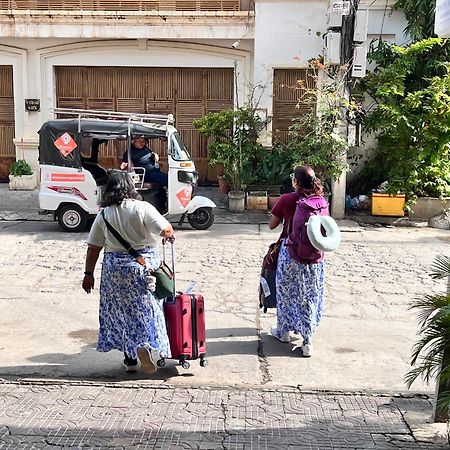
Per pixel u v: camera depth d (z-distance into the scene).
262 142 13.89
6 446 4.28
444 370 4.28
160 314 5.30
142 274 5.15
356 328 6.86
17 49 15.00
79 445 4.31
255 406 4.99
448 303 4.36
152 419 4.72
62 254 9.64
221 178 13.92
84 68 15.20
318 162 12.21
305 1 13.68
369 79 12.90
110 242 5.15
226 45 14.66
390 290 8.20
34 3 14.66
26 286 8.05
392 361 5.99
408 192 12.41
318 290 6.05
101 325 5.30
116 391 5.21
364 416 4.86
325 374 5.67
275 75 14.26
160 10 14.50
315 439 4.46
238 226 11.93
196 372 5.64
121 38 14.45
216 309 7.38
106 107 15.31
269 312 7.32
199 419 4.74
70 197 11.05
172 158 11.09
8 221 12.22
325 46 12.92
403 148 12.52
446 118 12.20
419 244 10.77
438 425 4.71
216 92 15.10
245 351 6.16
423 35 13.16
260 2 13.78
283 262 6.01
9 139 15.52
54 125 10.97
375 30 13.62
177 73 15.09
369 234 11.49
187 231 11.39
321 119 12.34
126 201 5.13
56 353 6.01
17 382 5.35
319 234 5.75
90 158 11.45
